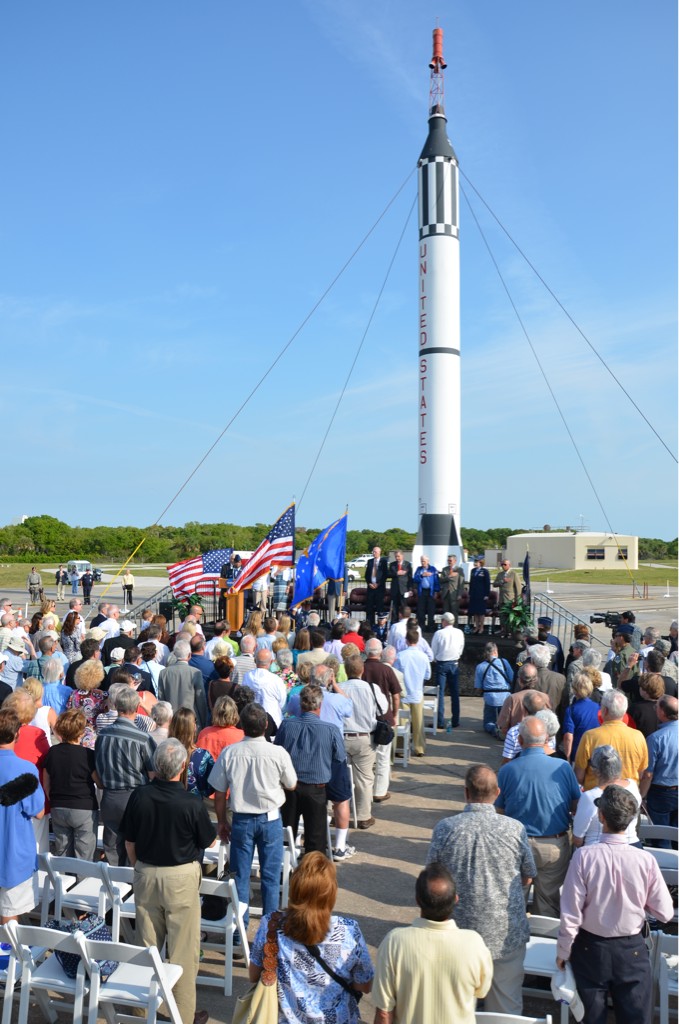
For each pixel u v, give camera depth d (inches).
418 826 358.3
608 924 167.8
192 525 3196.4
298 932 143.0
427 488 882.8
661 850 245.4
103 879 217.6
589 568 2672.2
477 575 722.2
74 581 1496.1
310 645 426.6
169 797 195.8
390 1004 140.8
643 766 254.4
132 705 249.4
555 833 217.8
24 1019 190.7
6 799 222.2
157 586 1776.6
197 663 390.3
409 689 475.2
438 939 140.4
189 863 197.9
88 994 194.9
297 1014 142.3
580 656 410.0
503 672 510.0
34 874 232.7
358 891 287.3
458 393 885.2
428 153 876.0
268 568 634.8
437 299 873.5
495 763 466.9
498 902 174.7
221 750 268.4
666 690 361.7
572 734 318.0
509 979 176.6
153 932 197.3
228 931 219.9
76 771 253.0
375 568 768.9
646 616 1294.3
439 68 903.1
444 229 869.8
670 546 3742.6
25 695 263.0
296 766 274.1
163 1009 197.3
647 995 168.4
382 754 390.0
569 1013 212.5
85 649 342.6
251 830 236.4
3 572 2224.4
